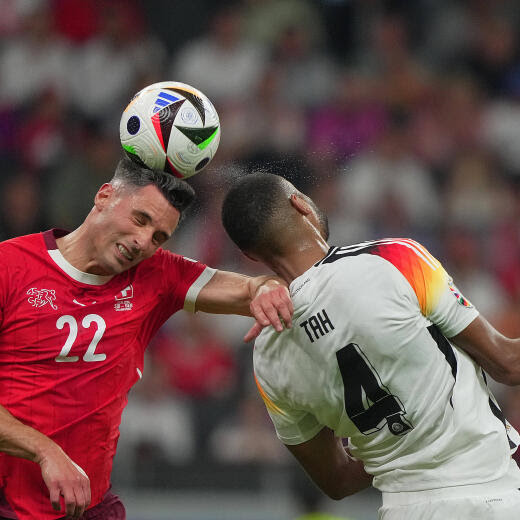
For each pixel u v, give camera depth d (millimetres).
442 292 11938
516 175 44188
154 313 13984
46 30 45906
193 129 13125
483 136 44688
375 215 40469
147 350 34312
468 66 47156
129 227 12883
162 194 12945
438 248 39750
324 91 45094
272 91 44312
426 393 11883
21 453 12289
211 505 30391
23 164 42531
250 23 46656
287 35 46094
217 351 34969
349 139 42969
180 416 33469
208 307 14031
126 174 13156
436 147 43469
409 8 47875
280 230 12344
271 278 12992
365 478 14000
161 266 13906
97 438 13328
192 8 47969
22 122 43906
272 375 12797
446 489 11898
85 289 13227
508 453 12047
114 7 47125
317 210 12883
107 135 43812
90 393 13188
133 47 46438
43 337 12984
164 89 13289
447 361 12008
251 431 32781
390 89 45188
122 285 13484
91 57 45625
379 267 11891
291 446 13547
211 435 33469
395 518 12234
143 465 30875
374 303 11773
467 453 11938
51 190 41188
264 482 30562
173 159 13141
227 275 14125
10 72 45406
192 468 30812
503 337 12258
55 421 13031
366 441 12430
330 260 12156
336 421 12594
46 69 45281
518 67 47219
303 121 43812
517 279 39250
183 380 34219
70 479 11953
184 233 37094
